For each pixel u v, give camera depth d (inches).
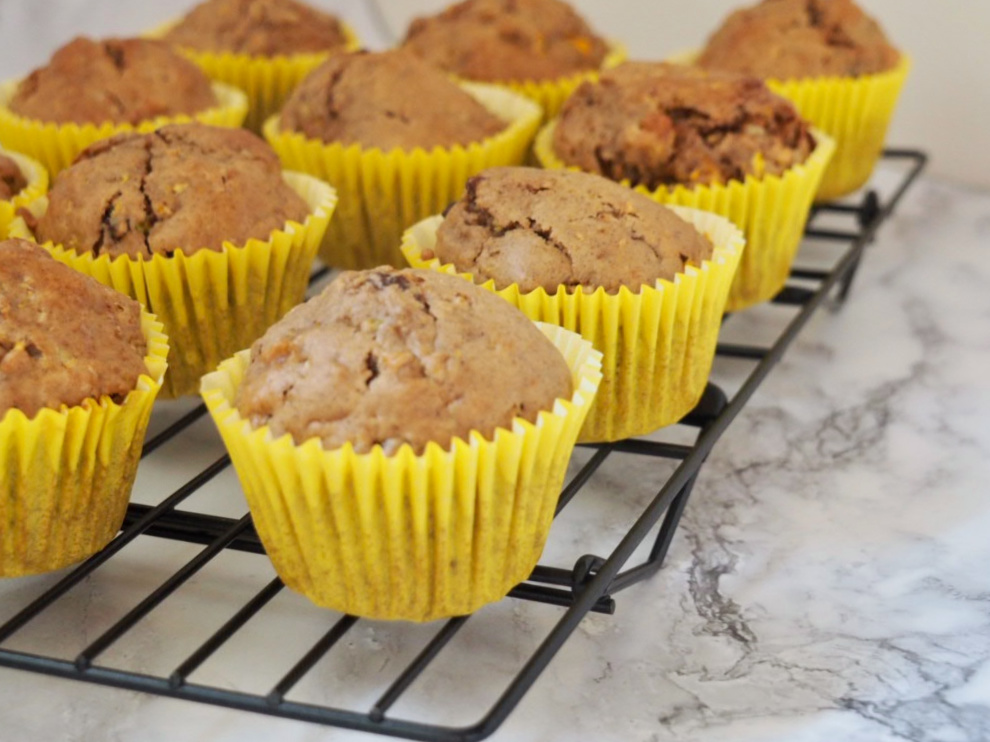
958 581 15.8
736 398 16.7
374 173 19.6
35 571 15.2
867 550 16.2
